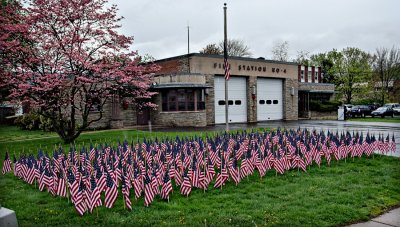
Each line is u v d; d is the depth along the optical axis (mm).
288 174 10812
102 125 27000
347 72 57000
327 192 8844
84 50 17078
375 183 9812
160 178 9039
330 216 7176
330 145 12812
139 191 8352
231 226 6617
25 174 10656
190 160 11008
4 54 16625
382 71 56500
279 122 32844
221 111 31328
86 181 8594
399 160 12906
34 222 7078
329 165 12133
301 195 8547
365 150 13391
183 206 7852
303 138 14477
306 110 40531
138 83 18047
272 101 36094
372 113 44531
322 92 43188
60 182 8711
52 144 17969
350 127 26234
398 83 58906
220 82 31203
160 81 28359
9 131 27219
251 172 10539
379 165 12094
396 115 46656
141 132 21750
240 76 32969
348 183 9719
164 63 32250
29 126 27859
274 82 36281
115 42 18125
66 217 7340
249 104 33312
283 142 13352
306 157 11711
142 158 11227
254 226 6617
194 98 28109
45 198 8836
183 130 23641
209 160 10367
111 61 17891
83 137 20000
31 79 16719
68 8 17031
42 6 16672
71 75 16891
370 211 7555
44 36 16938
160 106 28703
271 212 7352
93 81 16719
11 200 8648
